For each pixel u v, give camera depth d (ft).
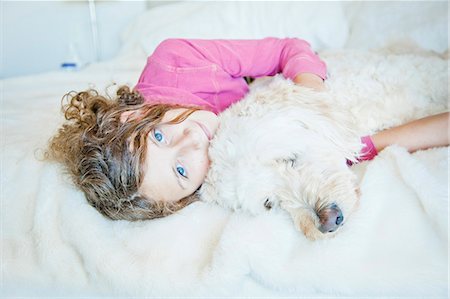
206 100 4.36
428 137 3.49
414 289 2.47
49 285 2.85
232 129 3.39
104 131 3.33
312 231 2.84
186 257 2.83
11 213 3.30
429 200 2.76
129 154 3.17
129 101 3.71
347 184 3.10
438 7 5.71
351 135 3.52
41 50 8.27
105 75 6.74
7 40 7.86
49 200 3.23
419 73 4.15
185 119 3.46
